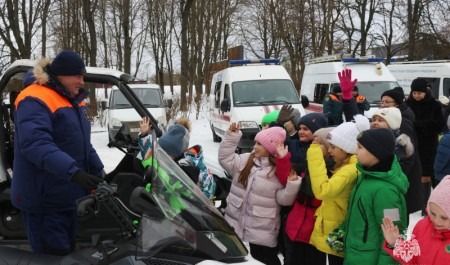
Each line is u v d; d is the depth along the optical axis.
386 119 4.19
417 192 4.52
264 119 5.38
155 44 32.34
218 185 4.56
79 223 2.91
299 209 3.50
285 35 25.98
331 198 3.18
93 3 20.25
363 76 11.67
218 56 37.91
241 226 3.62
